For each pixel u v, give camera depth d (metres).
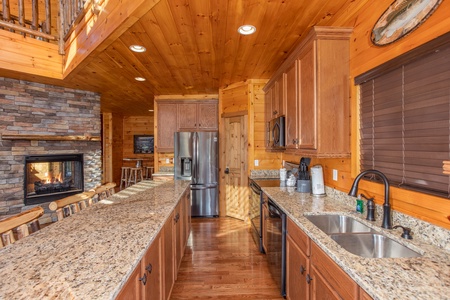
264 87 3.65
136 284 1.13
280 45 2.59
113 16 2.12
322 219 1.89
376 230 1.51
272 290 2.30
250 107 3.97
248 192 4.16
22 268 0.97
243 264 2.80
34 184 4.01
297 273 1.75
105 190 2.61
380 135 1.68
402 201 1.47
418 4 1.34
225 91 4.48
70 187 4.34
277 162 4.04
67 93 4.12
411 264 1.06
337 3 1.84
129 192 2.60
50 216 3.96
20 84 3.59
